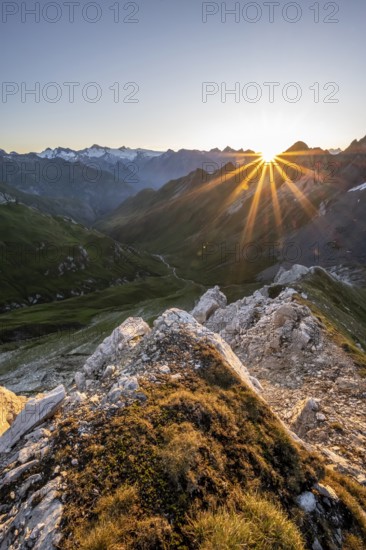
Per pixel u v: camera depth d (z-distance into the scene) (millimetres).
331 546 9828
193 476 10250
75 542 8609
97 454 11258
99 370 25844
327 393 23969
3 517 10422
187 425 12203
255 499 10133
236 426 13023
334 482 12398
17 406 20531
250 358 33000
